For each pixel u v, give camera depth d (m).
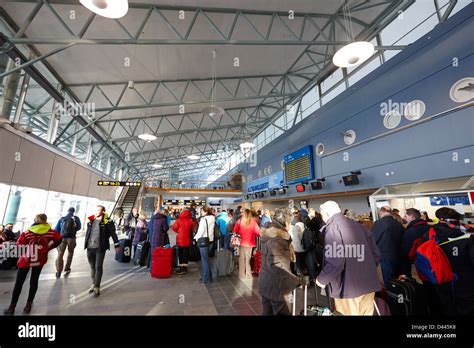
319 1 6.04
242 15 5.74
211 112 7.89
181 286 4.13
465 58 4.50
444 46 4.90
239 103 12.88
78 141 11.46
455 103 4.62
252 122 14.77
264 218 5.43
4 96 5.61
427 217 3.96
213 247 6.61
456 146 4.58
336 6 6.33
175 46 6.79
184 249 5.07
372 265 1.93
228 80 9.73
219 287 4.08
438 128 4.94
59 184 8.55
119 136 13.59
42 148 7.28
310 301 3.40
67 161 9.09
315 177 9.39
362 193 7.58
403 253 2.90
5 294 3.65
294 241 4.03
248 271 4.70
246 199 17.86
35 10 4.62
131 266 5.62
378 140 6.46
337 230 1.93
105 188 14.52
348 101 7.70
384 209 3.33
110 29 5.70
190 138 17.50
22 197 6.62
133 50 6.61
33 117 7.81
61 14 5.05
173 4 5.33
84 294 3.71
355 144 7.25
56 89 7.48
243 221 4.79
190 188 18.86
